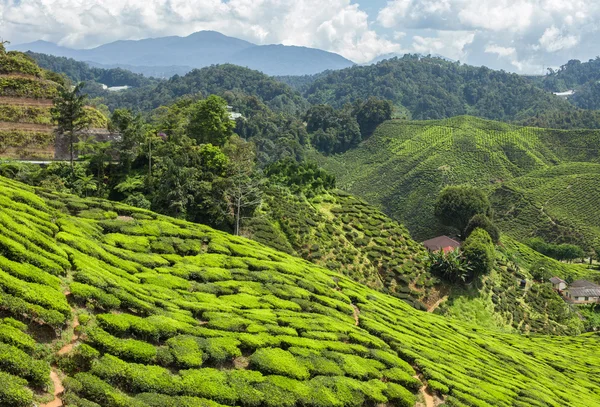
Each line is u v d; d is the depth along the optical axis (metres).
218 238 46.16
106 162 67.25
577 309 94.00
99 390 19.88
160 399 20.89
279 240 66.19
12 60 85.69
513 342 59.47
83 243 32.22
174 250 41.41
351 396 26.39
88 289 25.56
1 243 24.94
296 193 84.12
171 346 24.69
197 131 81.38
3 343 19.30
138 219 45.53
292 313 34.41
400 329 40.53
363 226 82.00
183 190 61.06
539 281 96.75
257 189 67.94
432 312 69.12
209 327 28.38
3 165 57.97
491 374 38.62
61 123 62.94
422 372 32.94
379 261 74.38
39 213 34.06
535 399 35.81
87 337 22.83
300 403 24.83
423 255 80.38
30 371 19.00
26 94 81.12
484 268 77.19
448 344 42.56
